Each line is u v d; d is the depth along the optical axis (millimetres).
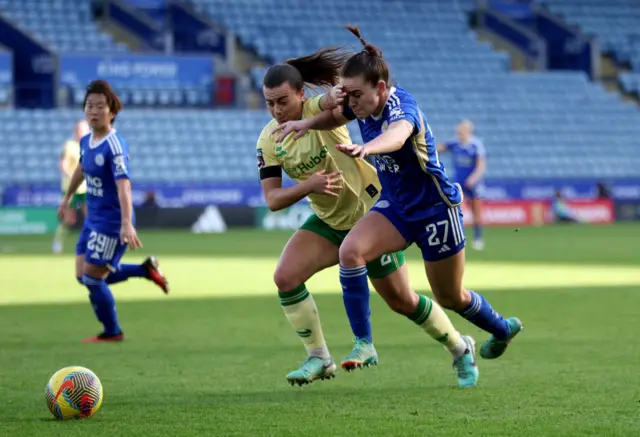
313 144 9789
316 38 55844
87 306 17703
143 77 48344
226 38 52781
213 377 10594
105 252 13148
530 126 54594
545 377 10336
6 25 48844
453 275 9508
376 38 56938
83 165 13234
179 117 49688
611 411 8523
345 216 9930
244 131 50062
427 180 9156
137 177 47656
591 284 20844
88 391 8359
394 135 8531
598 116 55844
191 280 22250
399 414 8492
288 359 11836
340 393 9602
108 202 13195
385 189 9414
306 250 9836
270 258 28250
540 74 56938
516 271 23938
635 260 27109
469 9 60219
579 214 50219
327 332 14109
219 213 45531
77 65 47906
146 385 10102
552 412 8508
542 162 53281
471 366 9898
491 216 48688
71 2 52938
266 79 9531
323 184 9430
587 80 58688
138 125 48844
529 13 61938
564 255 29016
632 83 58906
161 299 18750
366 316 9406
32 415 8539
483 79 56094
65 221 31266
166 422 8211
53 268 25422
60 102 48094
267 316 16188
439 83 55562
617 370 10727
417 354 12078
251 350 12570
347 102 9148
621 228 45250
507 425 7980
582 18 62031
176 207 44875
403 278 9586
